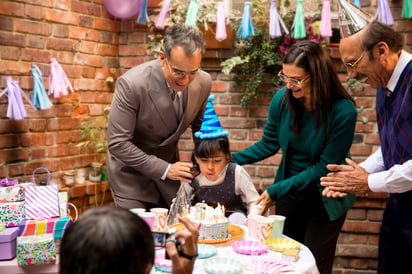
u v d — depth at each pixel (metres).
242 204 2.21
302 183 1.83
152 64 1.93
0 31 2.51
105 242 0.75
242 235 1.59
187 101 1.98
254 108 3.06
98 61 3.13
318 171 1.82
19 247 1.37
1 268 1.39
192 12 2.83
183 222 0.95
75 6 2.93
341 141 1.81
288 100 1.90
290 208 2.03
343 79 2.92
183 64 1.66
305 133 1.90
